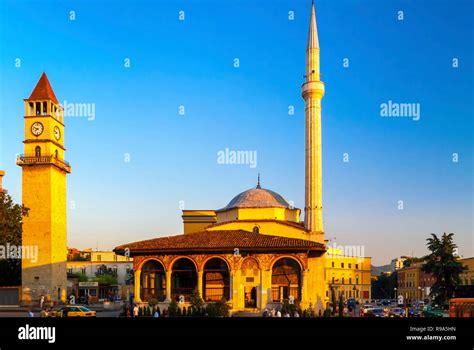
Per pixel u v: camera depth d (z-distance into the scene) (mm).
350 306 67875
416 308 77250
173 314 46719
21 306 66000
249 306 56125
